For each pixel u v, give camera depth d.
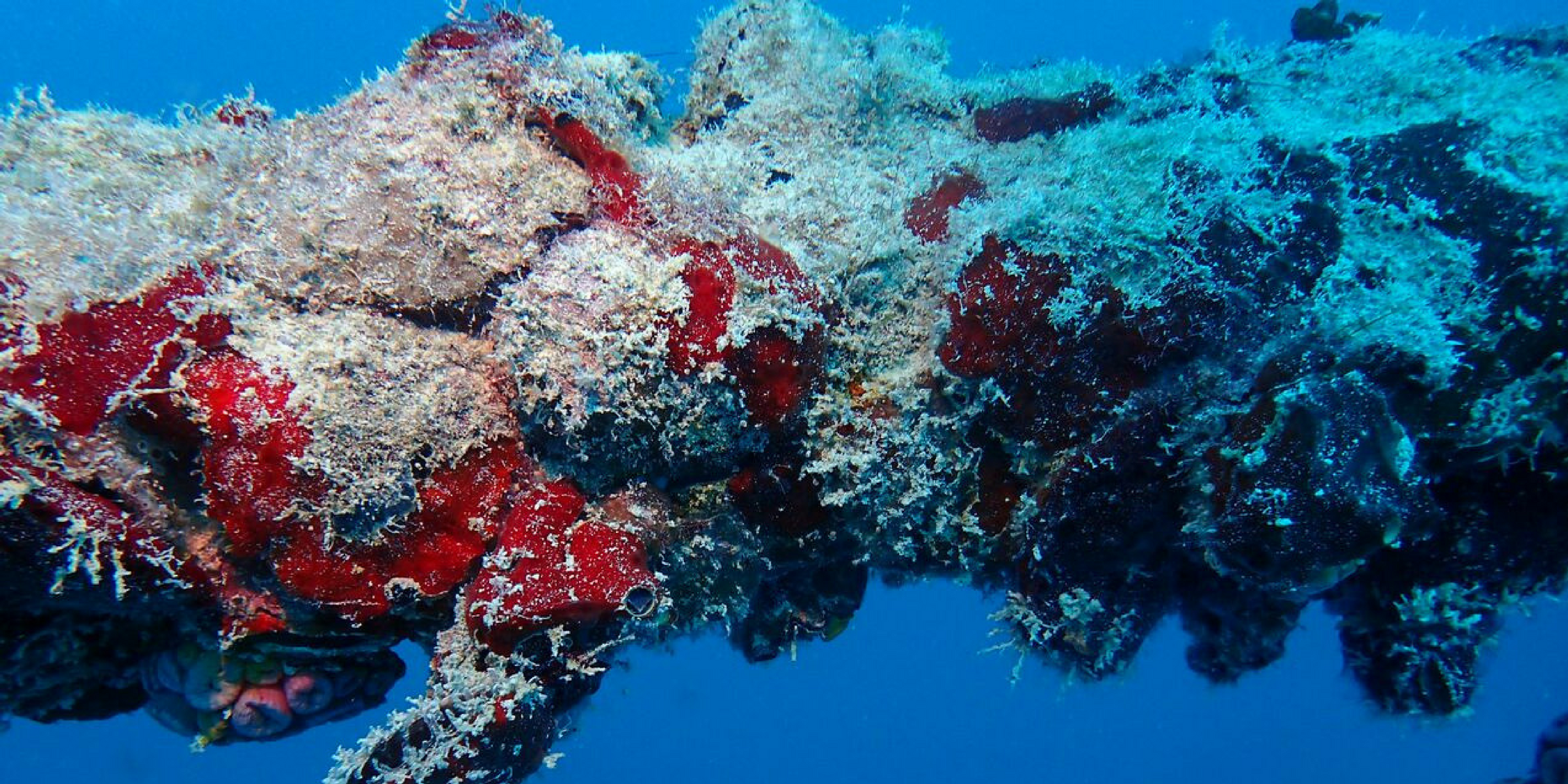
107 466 2.81
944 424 3.94
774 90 4.85
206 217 3.28
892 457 3.90
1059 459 3.94
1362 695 4.89
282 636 3.22
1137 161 4.07
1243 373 3.62
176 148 3.72
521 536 3.15
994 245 3.85
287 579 2.97
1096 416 3.82
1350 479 3.34
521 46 3.84
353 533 2.99
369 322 3.20
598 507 3.42
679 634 4.23
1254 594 4.37
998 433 3.99
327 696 3.52
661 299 3.22
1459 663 4.38
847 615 4.91
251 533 2.89
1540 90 4.26
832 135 4.71
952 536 4.23
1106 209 3.81
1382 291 3.61
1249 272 3.65
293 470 2.86
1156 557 4.14
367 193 3.36
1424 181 3.80
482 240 3.35
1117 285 3.69
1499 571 4.11
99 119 3.79
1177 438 3.70
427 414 3.08
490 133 3.60
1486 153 3.86
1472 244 3.66
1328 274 3.64
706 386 3.31
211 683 3.37
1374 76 4.66
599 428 3.33
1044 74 5.21
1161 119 4.60
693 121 5.01
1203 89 4.89
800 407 3.62
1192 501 3.72
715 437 3.49
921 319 4.00
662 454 3.49
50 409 2.71
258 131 3.95
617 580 3.17
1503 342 3.58
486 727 3.04
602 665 3.58
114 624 3.32
